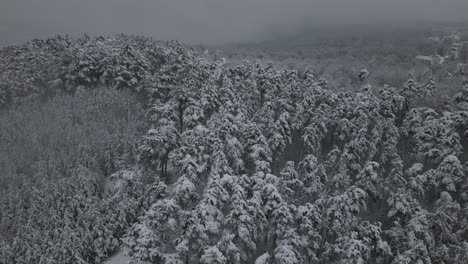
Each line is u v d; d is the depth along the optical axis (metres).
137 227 29.53
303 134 49.69
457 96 60.47
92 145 49.41
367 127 48.88
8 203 42.81
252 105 56.62
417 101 63.03
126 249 30.39
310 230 29.38
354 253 27.22
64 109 59.12
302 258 29.00
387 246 30.02
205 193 29.70
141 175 42.41
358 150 42.44
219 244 27.33
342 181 37.62
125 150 48.03
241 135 41.53
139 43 85.81
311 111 51.19
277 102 54.62
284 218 28.44
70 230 35.66
